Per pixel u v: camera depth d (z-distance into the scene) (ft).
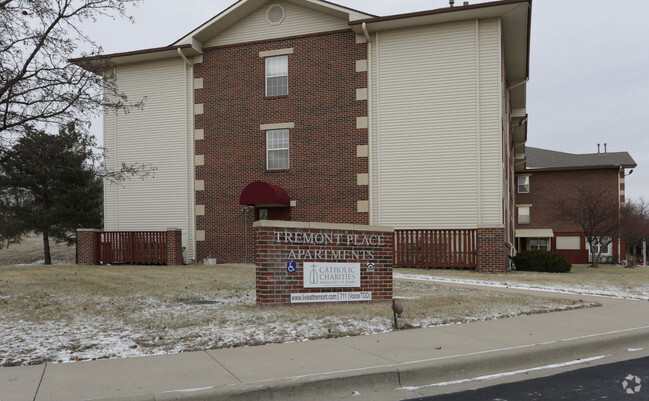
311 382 18.66
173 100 78.38
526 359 22.91
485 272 60.85
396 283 48.06
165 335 25.71
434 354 22.48
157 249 73.82
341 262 35.27
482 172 66.23
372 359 21.63
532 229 133.28
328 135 71.82
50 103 37.81
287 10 74.28
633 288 50.44
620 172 134.92
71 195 107.14
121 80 80.38
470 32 67.15
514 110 102.06
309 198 72.13
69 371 19.97
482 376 21.13
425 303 35.45
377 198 69.51
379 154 69.67
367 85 70.49
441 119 67.77
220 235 75.56
